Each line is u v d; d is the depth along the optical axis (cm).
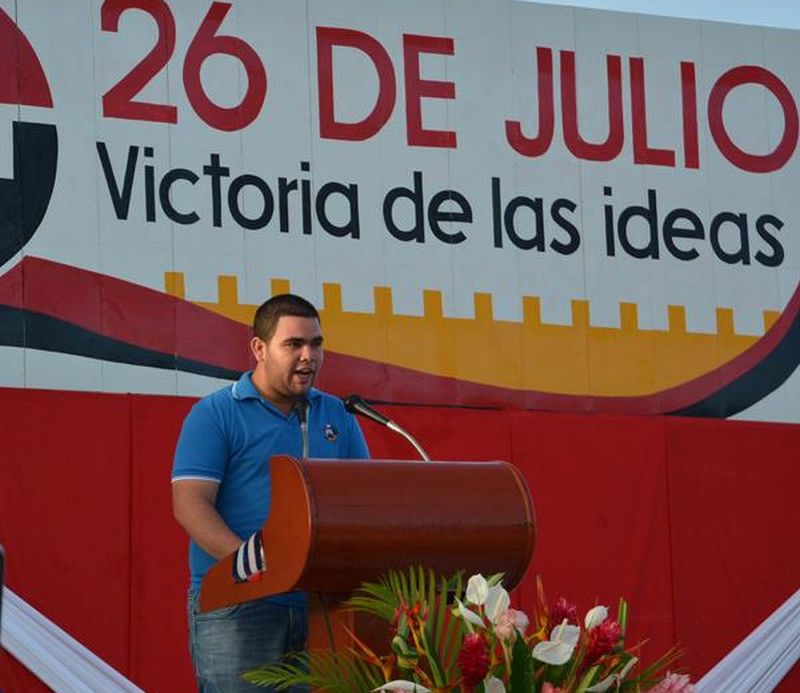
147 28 867
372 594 397
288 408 532
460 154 915
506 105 927
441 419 869
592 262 927
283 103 886
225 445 520
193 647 506
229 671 491
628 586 890
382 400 877
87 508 802
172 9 873
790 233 968
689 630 897
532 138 929
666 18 967
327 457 531
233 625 491
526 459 881
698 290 944
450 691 350
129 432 815
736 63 977
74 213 838
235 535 495
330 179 888
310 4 900
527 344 907
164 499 816
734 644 904
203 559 511
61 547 796
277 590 414
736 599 908
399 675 373
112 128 852
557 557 880
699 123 963
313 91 893
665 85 961
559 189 929
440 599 368
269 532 420
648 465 904
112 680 789
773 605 914
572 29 948
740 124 970
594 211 934
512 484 433
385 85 907
